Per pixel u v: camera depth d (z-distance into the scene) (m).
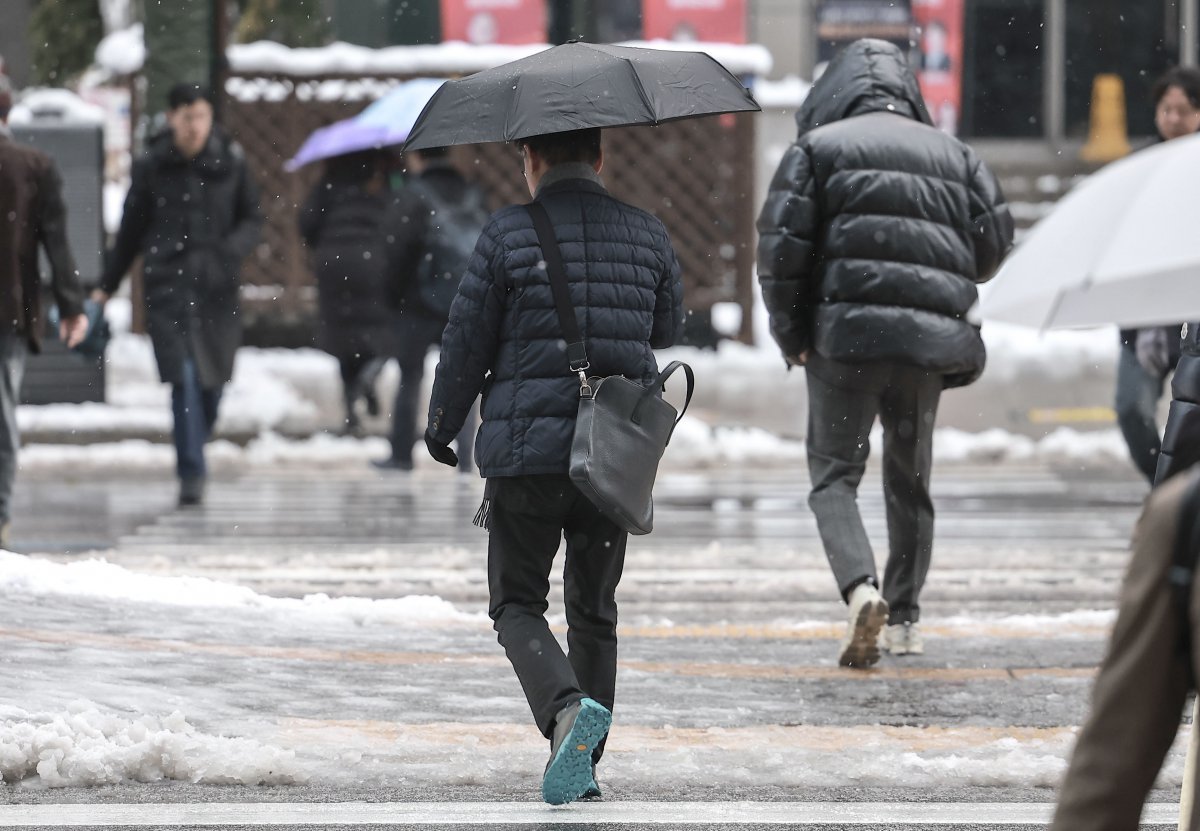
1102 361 66.75
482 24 80.25
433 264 49.25
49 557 35.38
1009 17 94.06
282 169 70.44
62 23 90.75
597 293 17.98
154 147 42.72
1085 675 25.11
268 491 47.75
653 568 35.22
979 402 61.28
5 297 32.94
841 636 28.22
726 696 23.61
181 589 29.33
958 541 38.69
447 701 22.84
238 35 88.25
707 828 17.39
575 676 18.06
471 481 50.22
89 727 19.67
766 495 46.75
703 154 70.94
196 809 17.89
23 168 33.16
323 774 19.20
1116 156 91.19
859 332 24.75
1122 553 37.00
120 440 56.25
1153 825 17.92
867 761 20.03
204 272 42.69
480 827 17.31
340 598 30.09
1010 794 18.97
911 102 26.19
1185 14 93.38
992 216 25.75
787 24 82.50
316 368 66.81
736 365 67.62
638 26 82.38
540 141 18.58
